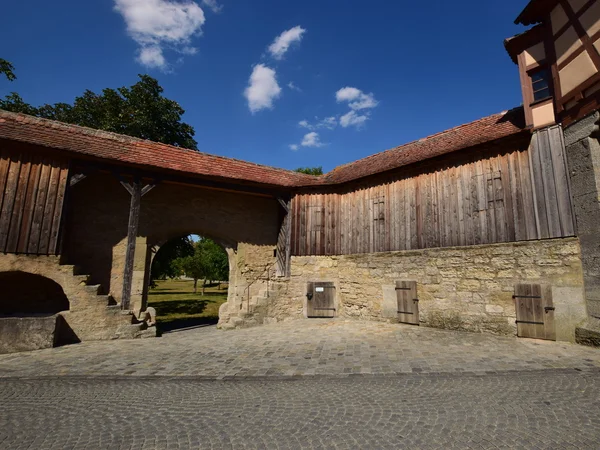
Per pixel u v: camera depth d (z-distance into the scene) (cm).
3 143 768
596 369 499
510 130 800
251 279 1177
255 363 595
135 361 620
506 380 468
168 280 6562
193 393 455
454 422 343
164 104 1812
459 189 877
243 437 323
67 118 1738
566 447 289
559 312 682
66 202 833
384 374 512
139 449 304
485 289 798
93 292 828
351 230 1132
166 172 955
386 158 1185
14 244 761
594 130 644
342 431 331
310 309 1138
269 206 1259
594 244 635
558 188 705
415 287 939
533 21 795
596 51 648
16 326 710
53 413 391
